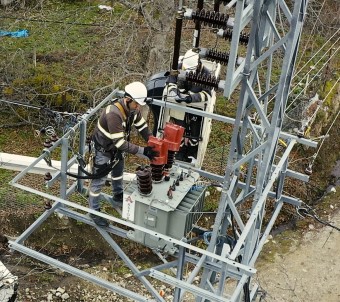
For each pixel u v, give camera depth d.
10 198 13.79
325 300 12.94
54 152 15.02
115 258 13.83
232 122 7.92
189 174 7.57
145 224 7.24
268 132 6.78
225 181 7.04
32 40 18.08
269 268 13.63
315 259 13.94
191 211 7.19
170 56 14.97
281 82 6.46
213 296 6.73
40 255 7.60
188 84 7.91
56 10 19.25
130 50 15.97
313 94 16.12
